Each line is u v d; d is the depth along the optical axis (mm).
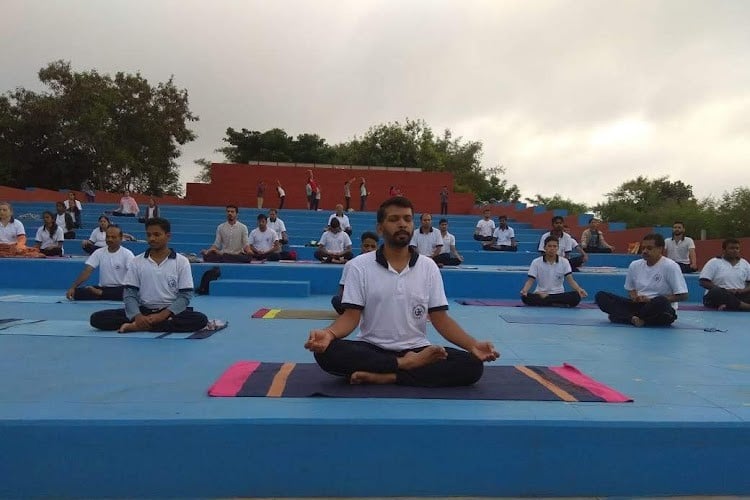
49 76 29438
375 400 3121
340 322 3551
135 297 5645
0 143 28688
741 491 2850
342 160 40531
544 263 8719
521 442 2809
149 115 32375
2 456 2699
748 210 20250
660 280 6910
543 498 2807
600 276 10359
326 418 2785
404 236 3477
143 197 26812
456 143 48625
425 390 3355
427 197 27141
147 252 5684
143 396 3219
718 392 3541
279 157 39781
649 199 36344
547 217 20672
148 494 2730
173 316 5582
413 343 3619
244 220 20453
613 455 2830
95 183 31281
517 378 3730
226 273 10164
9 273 10016
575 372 3977
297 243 17922
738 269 8773
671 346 5469
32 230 16625
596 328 6641
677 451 2840
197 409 2922
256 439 2758
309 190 24094
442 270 10375
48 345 4891
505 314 7773
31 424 2719
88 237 16891
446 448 2797
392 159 39531
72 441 2723
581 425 2820
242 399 3133
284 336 5602
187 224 19719
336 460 2771
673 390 3594
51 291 9555
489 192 47000
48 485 2713
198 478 2744
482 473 2803
